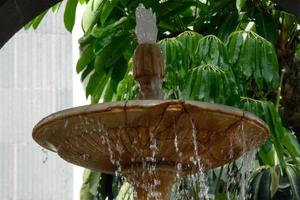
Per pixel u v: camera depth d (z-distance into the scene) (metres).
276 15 9.53
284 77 9.59
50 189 13.53
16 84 13.86
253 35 8.30
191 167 6.71
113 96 9.47
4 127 13.72
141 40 6.73
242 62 8.20
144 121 5.98
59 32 13.99
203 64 7.95
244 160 7.13
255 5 9.29
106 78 9.42
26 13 7.21
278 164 9.16
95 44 9.10
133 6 9.23
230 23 9.11
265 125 6.35
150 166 6.52
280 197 9.40
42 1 7.19
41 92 13.84
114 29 9.14
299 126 9.68
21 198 13.48
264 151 8.58
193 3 9.55
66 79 13.91
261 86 8.27
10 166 13.56
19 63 13.88
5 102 13.80
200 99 7.77
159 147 6.25
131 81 9.14
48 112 13.80
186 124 6.02
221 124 6.09
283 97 9.66
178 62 8.22
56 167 13.60
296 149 8.80
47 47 13.96
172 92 8.30
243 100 8.27
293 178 9.02
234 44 8.25
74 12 9.51
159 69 6.61
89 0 9.55
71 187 13.55
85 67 9.54
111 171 6.99
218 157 6.58
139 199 6.63
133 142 6.20
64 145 6.45
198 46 8.12
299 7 6.94
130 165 6.58
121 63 9.23
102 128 6.07
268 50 8.26
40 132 6.30
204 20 9.43
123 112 5.89
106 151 6.39
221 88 7.81
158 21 9.54
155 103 5.84
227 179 8.55
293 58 9.61
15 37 13.91
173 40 8.28
